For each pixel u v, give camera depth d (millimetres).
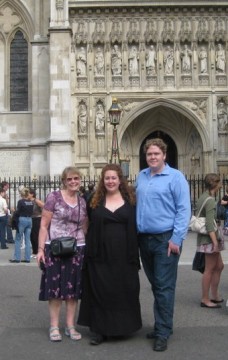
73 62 34156
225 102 34156
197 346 7723
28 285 12820
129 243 7902
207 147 33875
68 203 8250
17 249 17234
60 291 8031
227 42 34219
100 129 33969
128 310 7891
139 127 35906
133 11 34125
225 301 10875
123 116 34094
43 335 8367
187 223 7883
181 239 7828
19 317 9609
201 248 10383
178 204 7922
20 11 34906
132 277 7930
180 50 34312
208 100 34094
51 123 32406
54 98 32500
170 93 34062
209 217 10227
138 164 36000
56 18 32812
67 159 32125
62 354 7359
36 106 34062
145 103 34000
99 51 34344
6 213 21516
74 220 8227
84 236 8359
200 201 10469
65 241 7945
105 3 33844
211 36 34188
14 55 35250
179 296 11430
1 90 35094
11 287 12555
